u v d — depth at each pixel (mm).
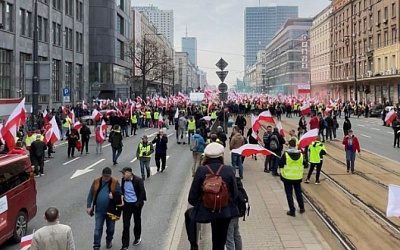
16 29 42781
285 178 12242
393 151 26781
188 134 31828
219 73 22797
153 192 15828
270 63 184000
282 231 10688
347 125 30094
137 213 10055
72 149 25625
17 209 10430
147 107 50531
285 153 12383
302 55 142000
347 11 89312
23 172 10961
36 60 24969
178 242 10094
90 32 73125
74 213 13047
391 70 67125
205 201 5785
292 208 12148
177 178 18609
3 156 10828
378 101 74000
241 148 13414
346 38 89875
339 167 20797
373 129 43656
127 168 10055
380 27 73125
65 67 57375
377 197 14742
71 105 53625
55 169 21188
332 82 97312
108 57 74125
